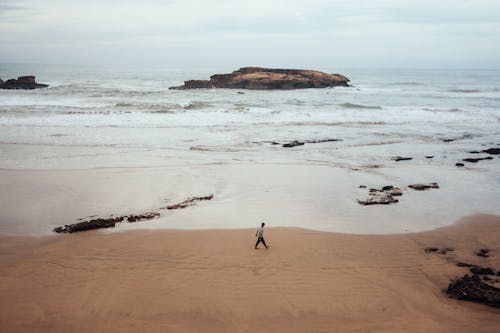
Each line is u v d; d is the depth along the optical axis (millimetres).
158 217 15312
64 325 8656
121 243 12930
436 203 17531
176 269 11180
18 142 26734
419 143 29984
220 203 16969
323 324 8805
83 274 10875
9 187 18406
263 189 18922
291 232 14047
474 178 21438
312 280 10672
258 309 9359
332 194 18453
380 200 17578
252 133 32062
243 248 12633
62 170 21109
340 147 28141
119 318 8945
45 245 12867
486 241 13688
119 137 29203
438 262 11969
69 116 35625
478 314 9219
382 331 8492
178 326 8672
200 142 28594
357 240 13539
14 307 9305
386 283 10617
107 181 19562
